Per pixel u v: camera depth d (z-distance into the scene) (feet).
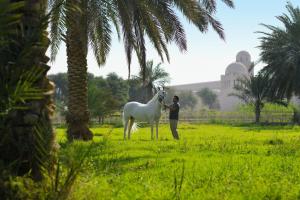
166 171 28.22
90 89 137.90
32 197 16.61
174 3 50.29
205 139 62.49
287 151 43.16
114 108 146.10
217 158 36.65
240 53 395.14
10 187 16.56
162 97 64.13
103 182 21.54
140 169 29.48
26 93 16.37
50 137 18.98
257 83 171.12
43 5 20.53
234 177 25.98
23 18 19.24
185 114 216.54
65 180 17.30
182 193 20.80
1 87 16.81
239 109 224.74
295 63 129.59
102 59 53.72
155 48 52.65
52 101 20.26
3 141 17.85
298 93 135.03
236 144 51.88
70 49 57.77
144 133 83.92
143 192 20.77
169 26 51.47
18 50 18.38
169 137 70.44
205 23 52.85
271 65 134.82
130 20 48.47
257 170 29.04
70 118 58.18
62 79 265.34
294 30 129.70
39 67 18.21
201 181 24.58
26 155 18.76
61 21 23.16
